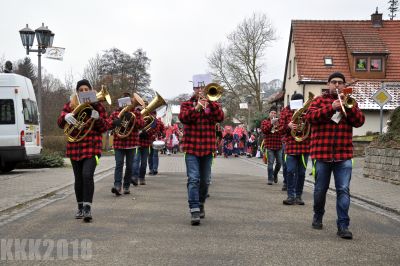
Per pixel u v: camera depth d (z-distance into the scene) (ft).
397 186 44.29
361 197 36.42
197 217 24.63
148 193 36.76
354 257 19.21
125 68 197.06
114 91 143.95
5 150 52.21
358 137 102.47
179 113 25.03
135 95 34.58
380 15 132.87
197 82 25.31
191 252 19.44
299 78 122.72
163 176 51.62
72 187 40.65
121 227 23.90
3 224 24.53
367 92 114.62
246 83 169.27
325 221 26.58
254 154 103.04
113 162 74.23
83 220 25.48
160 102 35.50
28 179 46.14
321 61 125.90
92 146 25.48
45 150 64.95
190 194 24.85
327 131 23.13
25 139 53.47
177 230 23.40
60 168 61.21
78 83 26.03
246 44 168.55
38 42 60.90
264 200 34.37
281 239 21.97
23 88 54.29
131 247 20.06
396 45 128.16
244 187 42.45
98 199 33.35
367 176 52.49
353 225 25.96
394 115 53.52
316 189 23.98
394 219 28.19
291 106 32.12
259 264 17.94
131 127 35.09
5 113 52.75
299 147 32.17
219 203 32.45
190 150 25.03
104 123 25.75
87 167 25.34
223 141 102.63
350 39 126.93
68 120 24.93
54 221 25.36
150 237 21.86
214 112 25.02
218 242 21.13
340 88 23.15
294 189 32.55
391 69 123.65
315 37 130.52
